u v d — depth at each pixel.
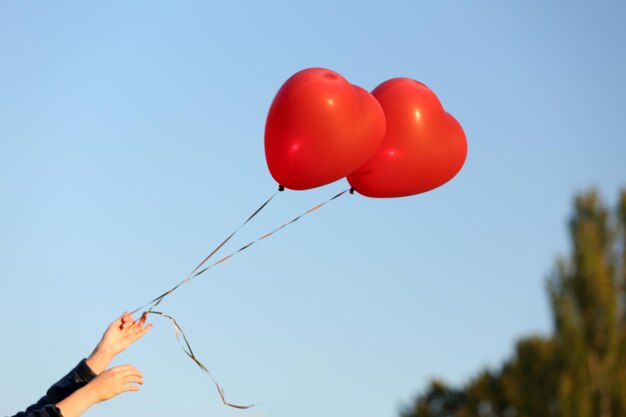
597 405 12.17
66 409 4.23
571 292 12.49
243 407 4.71
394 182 5.19
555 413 12.39
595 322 12.42
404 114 5.13
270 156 4.89
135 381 4.38
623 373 12.20
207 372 4.75
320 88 4.75
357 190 5.30
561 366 12.45
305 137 4.75
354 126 4.79
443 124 5.20
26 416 4.27
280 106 4.80
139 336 4.75
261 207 4.96
